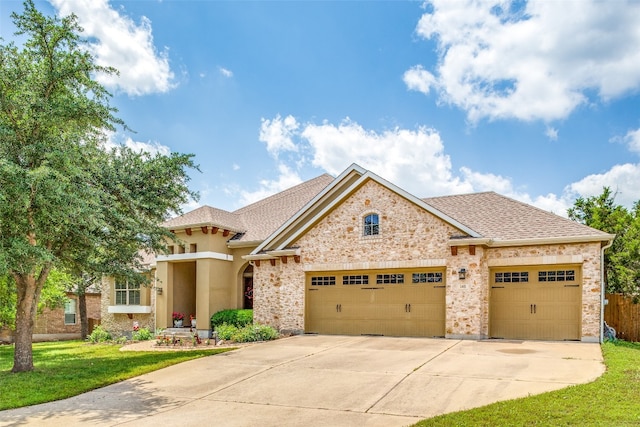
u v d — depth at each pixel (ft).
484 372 35.76
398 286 58.23
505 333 54.13
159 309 77.51
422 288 56.85
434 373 36.06
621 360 38.55
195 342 58.85
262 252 68.03
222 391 34.27
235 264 76.79
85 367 44.65
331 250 62.13
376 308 59.21
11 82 39.68
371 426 25.38
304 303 63.16
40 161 38.68
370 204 60.29
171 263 77.97
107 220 45.47
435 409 27.71
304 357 44.78
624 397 27.25
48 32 41.70
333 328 61.57
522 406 26.30
